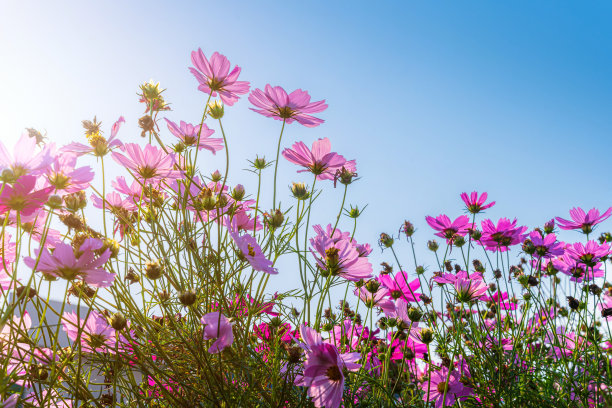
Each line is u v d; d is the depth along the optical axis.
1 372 0.57
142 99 0.80
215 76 0.81
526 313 0.95
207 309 0.72
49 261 0.56
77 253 0.59
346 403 0.77
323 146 0.80
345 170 0.82
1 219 0.61
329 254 0.72
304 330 0.67
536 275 1.05
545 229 1.07
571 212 1.03
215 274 0.71
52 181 0.63
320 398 0.64
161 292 0.75
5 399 0.58
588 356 0.90
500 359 0.86
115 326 0.64
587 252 0.97
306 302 0.73
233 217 0.79
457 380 0.86
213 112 0.80
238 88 0.82
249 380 0.68
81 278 0.58
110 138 0.72
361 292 0.85
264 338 0.78
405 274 0.90
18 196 0.57
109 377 0.71
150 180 0.75
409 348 0.90
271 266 0.69
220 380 0.66
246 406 0.67
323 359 0.65
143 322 0.69
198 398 0.68
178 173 0.74
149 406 0.70
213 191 0.77
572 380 0.85
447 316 1.03
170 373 0.69
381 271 1.00
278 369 0.72
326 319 0.87
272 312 0.80
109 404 0.70
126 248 0.71
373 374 0.90
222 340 0.65
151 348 0.70
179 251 0.73
